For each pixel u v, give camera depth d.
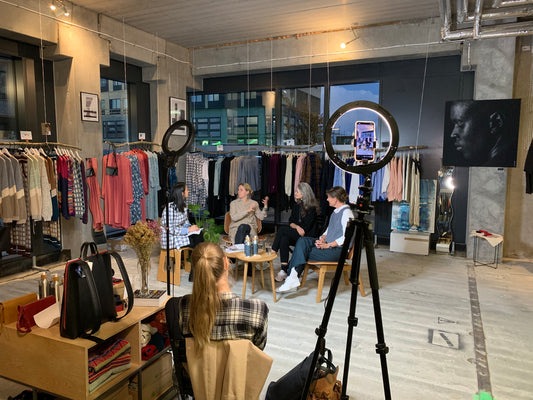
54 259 5.24
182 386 1.75
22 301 2.01
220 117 7.94
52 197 4.55
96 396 1.78
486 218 5.61
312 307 3.82
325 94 6.82
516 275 4.95
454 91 6.00
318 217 4.63
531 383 2.52
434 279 4.75
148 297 2.19
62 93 5.21
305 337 3.16
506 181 5.54
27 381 1.88
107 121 6.93
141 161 5.66
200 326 1.53
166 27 6.07
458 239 6.10
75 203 4.80
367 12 5.41
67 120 5.22
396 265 5.37
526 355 2.89
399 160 5.94
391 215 6.43
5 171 4.02
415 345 3.04
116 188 5.26
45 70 5.14
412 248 6.00
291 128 7.27
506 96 5.36
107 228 6.74
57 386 1.80
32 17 4.57
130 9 5.26
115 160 5.17
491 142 5.32
